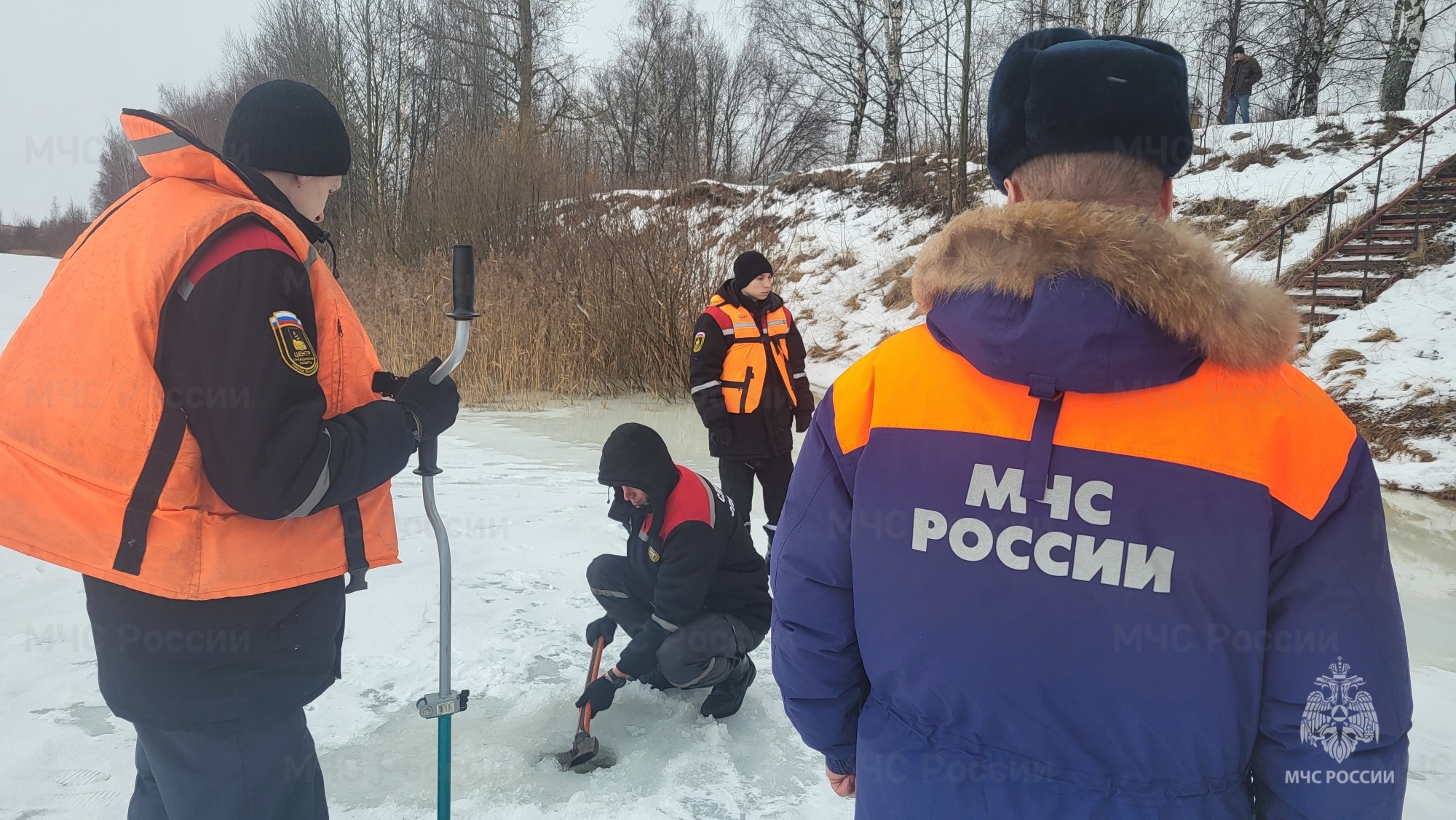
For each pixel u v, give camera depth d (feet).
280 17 76.18
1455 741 8.84
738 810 7.23
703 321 14.26
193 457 4.34
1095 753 3.10
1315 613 2.90
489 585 12.03
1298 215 31.91
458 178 48.34
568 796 7.36
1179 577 2.94
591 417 29.19
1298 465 2.94
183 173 4.70
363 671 9.36
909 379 3.43
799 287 48.11
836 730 3.95
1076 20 51.70
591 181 45.16
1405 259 29.99
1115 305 2.84
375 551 5.22
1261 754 3.09
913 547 3.31
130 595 4.43
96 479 4.25
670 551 8.34
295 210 5.06
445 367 5.51
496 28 72.90
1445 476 20.58
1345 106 67.15
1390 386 24.45
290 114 5.09
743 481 14.66
